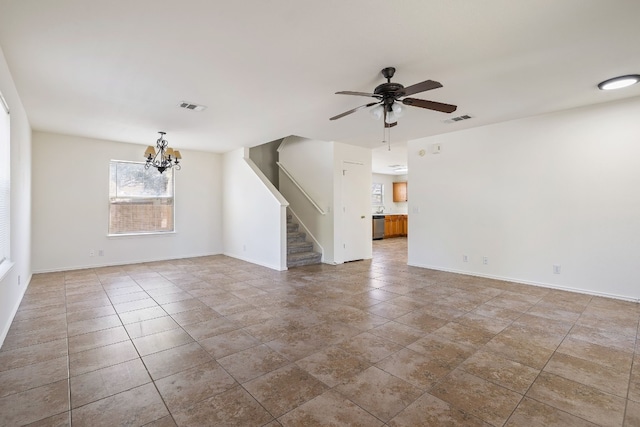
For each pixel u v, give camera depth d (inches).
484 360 88.9
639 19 80.5
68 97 136.2
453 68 108.9
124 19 80.3
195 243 266.1
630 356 90.7
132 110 154.6
